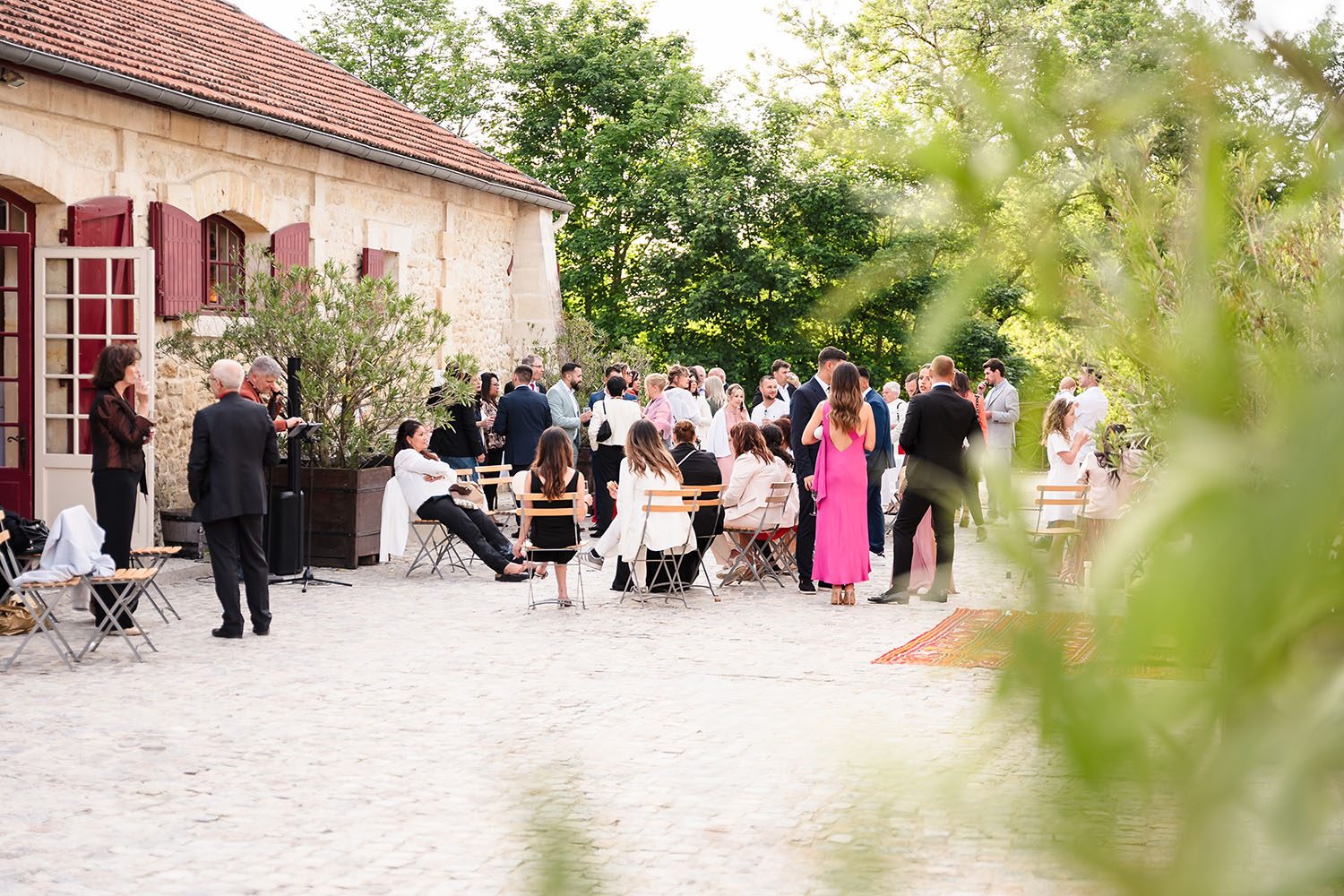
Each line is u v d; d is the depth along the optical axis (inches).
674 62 1346.0
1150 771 21.7
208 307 553.9
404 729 268.2
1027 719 22.2
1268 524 20.8
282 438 501.4
